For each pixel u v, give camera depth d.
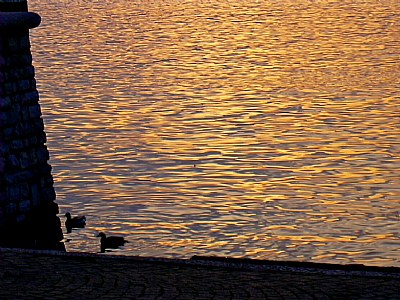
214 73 162.50
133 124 115.69
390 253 65.38
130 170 91.25
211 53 190.38
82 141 105.25
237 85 147.88
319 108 125.19
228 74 160.88
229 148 101.25
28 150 47.09
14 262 26.55
